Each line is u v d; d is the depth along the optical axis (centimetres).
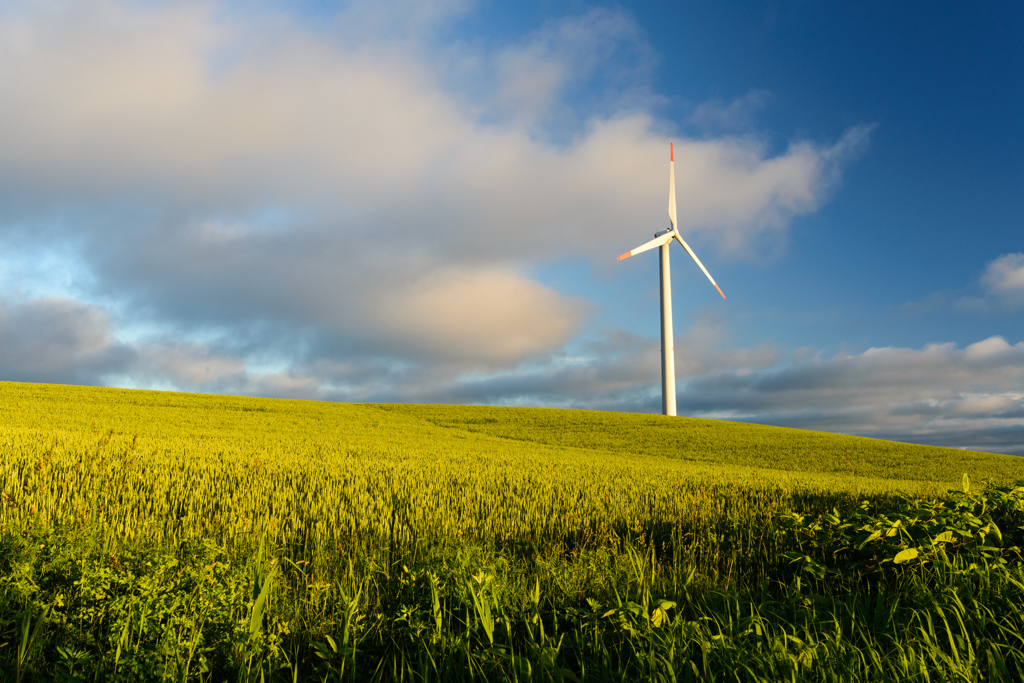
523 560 701
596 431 4719
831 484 1638
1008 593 497
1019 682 388
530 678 377
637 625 438
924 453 3900
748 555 754
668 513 1012
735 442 4272
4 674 368
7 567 479
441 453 2539
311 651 453
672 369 5747
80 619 418
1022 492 736
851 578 609
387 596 558
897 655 406
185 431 3123
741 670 389
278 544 744
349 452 2342
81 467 1180
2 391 4438
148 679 361
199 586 423
